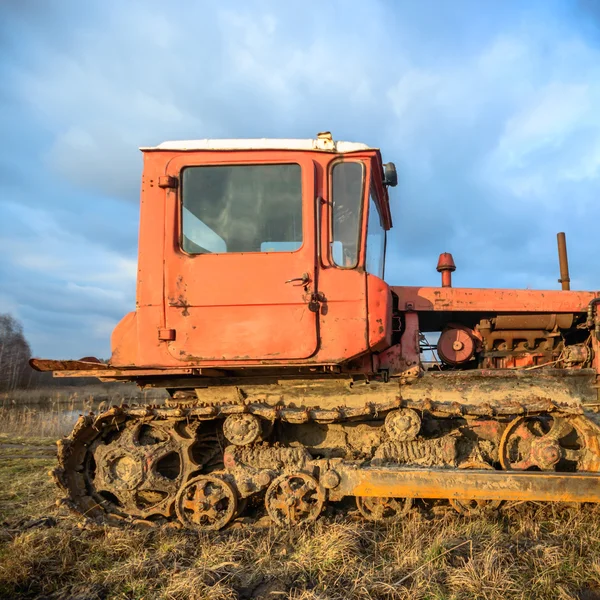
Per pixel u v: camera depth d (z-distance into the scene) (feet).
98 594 10.70
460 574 10.53
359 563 11.39
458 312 15.84
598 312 14.58
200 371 13.56
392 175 16.76
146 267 13.46
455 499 13.62
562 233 17.94
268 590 10.52
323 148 13.61
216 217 13.71
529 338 15.55
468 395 14.15
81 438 14.66
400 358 14.60
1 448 31.30
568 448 13.87
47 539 13.50
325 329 12.94
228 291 13.17
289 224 13.56
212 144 13.83
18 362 129.70
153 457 14.32
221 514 13.79
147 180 13.83
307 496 13.67
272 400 14.71
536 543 12.09
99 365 13.73
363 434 15.14
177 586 10.58
